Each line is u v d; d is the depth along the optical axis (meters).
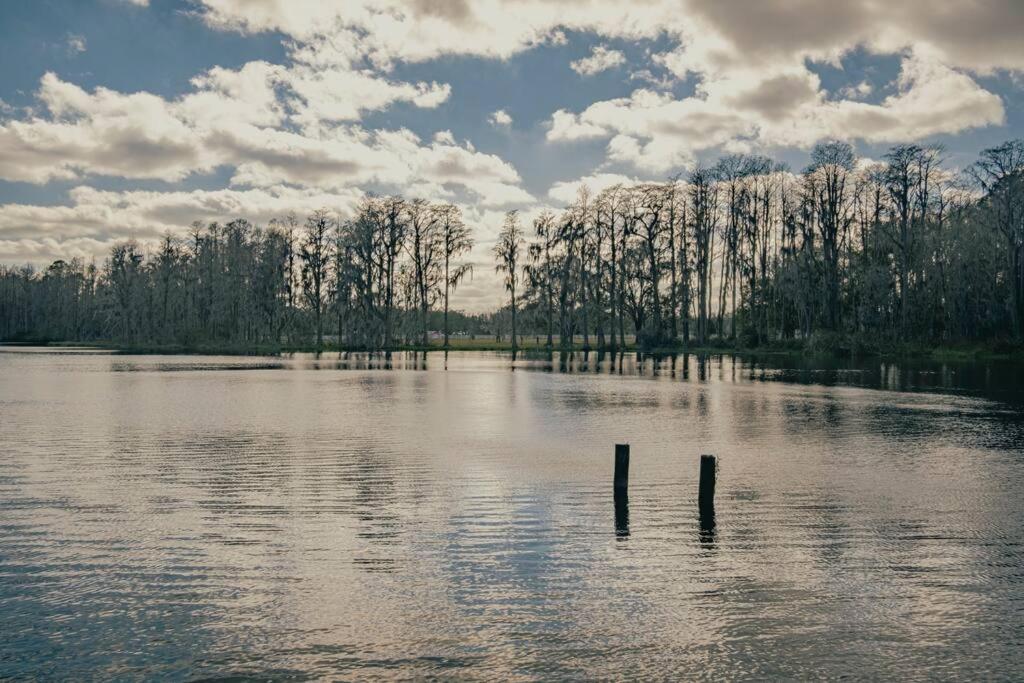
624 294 82.81
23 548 11.26
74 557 10.84
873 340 67.19
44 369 56.44
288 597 9.33
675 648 7.93
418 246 90.69
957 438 21.78
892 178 67.19
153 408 29.61
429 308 96.56
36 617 8.73
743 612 8.86
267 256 96.00
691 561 10.68
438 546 11.37
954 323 69.06
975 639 8.15
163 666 7.55
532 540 11.67
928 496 14.55
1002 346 59.97
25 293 163.38
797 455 19.03
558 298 91.00
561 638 8.16
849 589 9.59
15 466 17.44
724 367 56.78
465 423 25.09
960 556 10.91
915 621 8.62
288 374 50.88
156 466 17.44
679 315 84.50
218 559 10.75
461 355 83.75
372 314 91.50
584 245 85.44
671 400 32.66
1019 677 7.33
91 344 124.62
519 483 15.61
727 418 26.33
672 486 15.38
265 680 7.26
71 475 16.42
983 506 13.77
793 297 73.81
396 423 25.08
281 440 21.36
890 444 20.77
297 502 14.00
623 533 12.06
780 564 10.55
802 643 8.05
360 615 8.77
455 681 7.25
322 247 93.56
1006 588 9.63
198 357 79.56
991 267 67.19
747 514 13.21
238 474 16.52
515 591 9.52
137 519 12.84
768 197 79.44
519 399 33.25
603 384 41.50
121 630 8.38
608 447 20.17
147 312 109.00
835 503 14.02
